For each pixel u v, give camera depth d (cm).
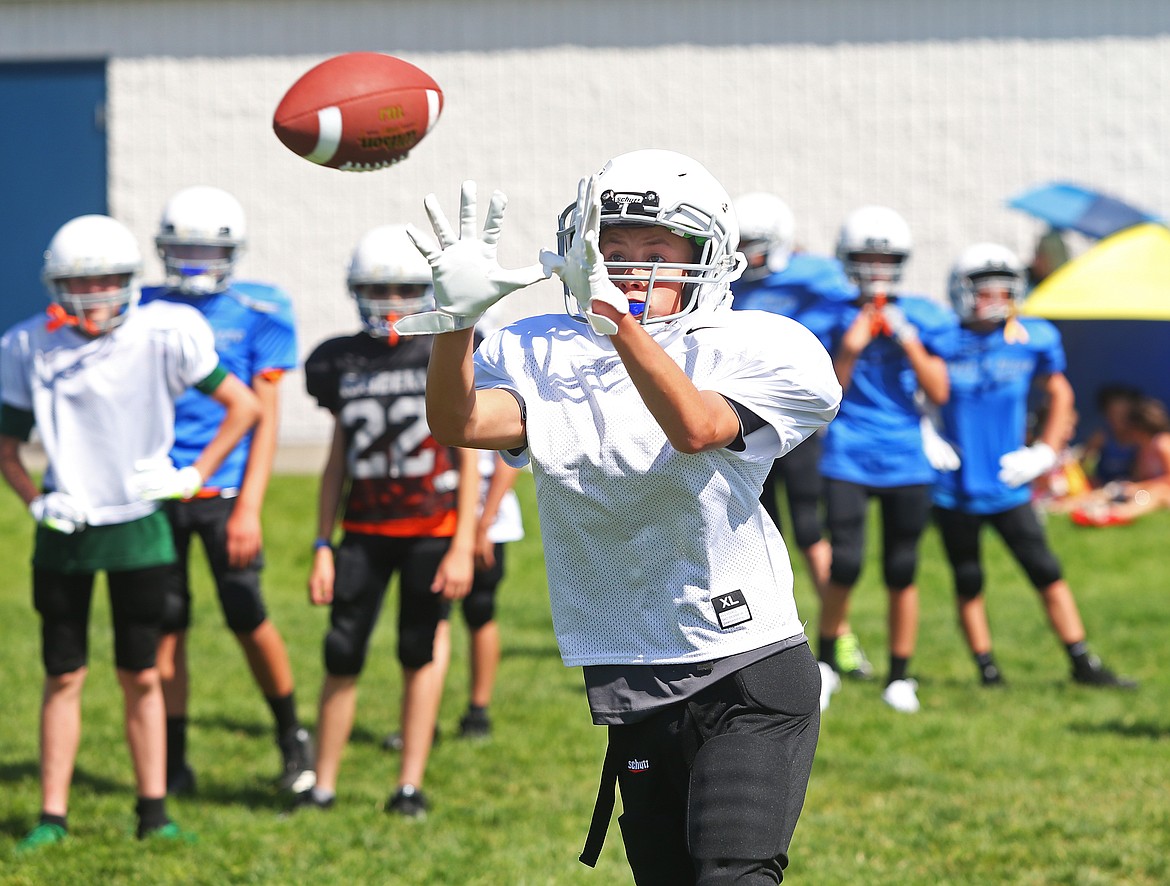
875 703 2600
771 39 5122
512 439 1120
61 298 1792
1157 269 4500
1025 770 2184
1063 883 1731
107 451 1812
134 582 1842
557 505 1132
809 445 2809
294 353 2255
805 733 1155
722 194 1146
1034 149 5109
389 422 1984
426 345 2020
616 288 1016
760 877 1077
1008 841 1872
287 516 4091
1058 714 2517
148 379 1822
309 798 2022
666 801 1177
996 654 2994
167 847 1841
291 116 1274
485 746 2336
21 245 5256
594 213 983
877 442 2631
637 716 1143
